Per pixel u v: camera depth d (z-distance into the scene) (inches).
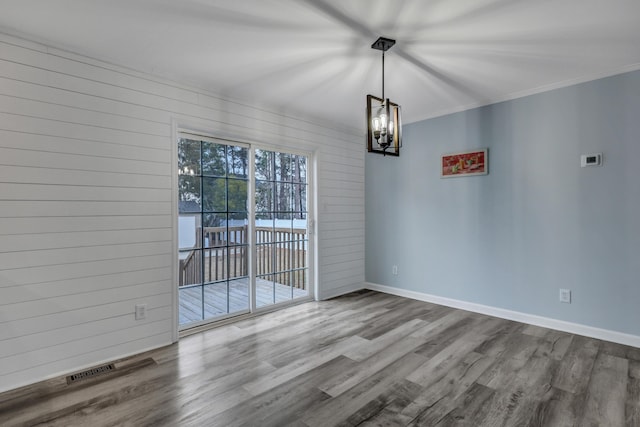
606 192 116.0
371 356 105.3
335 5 76.8
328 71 113.5
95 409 78.0
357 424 72.7
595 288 118.6
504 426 71.6
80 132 97.7
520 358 103.1
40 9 77.9
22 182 88.6
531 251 133.3
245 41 93.3
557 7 77.3
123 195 105.7
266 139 146.4
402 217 177.6
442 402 80.5
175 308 117.3
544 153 129.3
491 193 144.1
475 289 149.9
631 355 104.3
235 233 140.6
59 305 94.0
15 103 87.8
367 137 92.0
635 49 98.7
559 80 122.8
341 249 182.4
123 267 105.7
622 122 112.4
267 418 74.8
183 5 76.7
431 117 163.6
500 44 95.0
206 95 126.3
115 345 103.9
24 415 75.8
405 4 76.3
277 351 109.4
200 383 89.5
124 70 106.1
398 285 180.5
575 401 80.4
